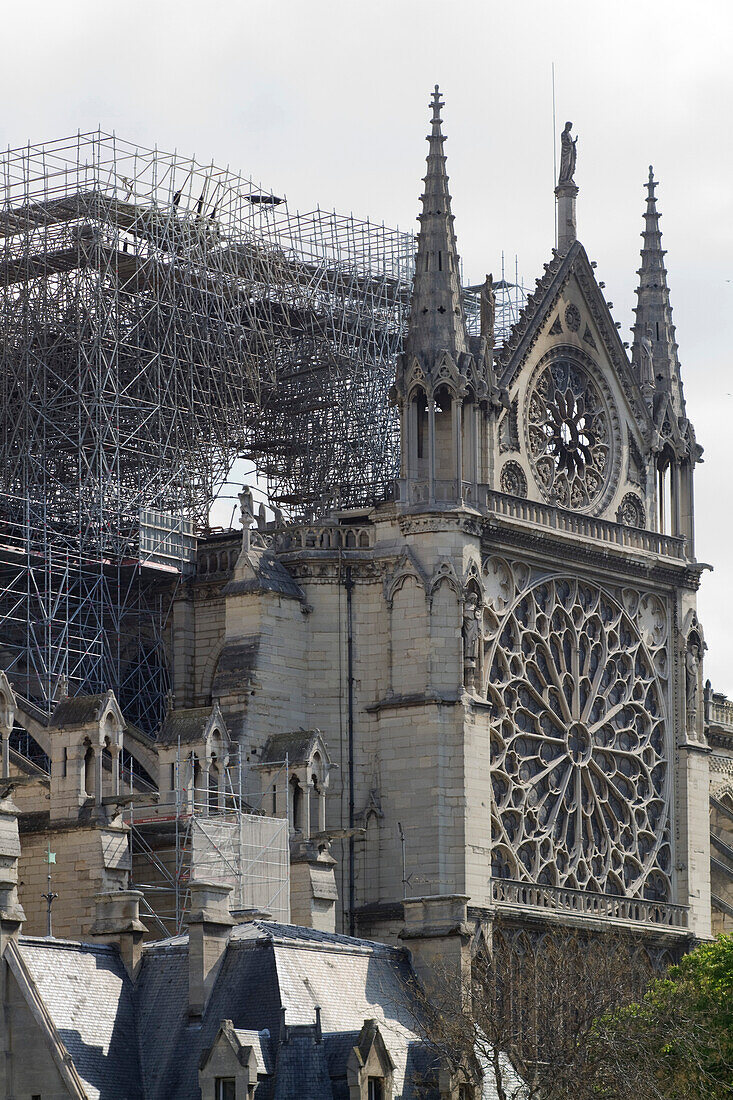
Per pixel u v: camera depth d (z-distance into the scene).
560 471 136.38
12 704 104.88
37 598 133.00
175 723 118.00
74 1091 81.81
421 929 94.44
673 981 109.62
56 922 109.31
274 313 150.38
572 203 140.12
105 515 135.12
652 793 138.62
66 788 110.44
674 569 141.75
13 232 141.38
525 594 131.75
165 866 118.75
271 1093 81.88
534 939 126.50
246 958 87.25
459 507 126.81
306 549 128.75
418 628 125.88
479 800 124.81
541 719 132.25
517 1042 91.81
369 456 149.88
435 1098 85.62
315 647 127.69
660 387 145.25
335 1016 86.88
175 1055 85.44
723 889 149.00
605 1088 91.12
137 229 140.62
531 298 136.00
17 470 139.00
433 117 131.88
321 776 118.25
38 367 138.62
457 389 128.25
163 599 136.75
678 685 141.62
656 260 147.12
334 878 116.69
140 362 140.00
